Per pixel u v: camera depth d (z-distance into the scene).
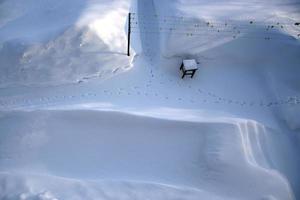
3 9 12.27
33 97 10.66
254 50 12.17
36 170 8.58
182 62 11.65
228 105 11.36
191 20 12.18
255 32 12.16
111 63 11.09
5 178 8.03
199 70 12.11
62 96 10.74
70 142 9.25
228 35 12.06
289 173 9.46
